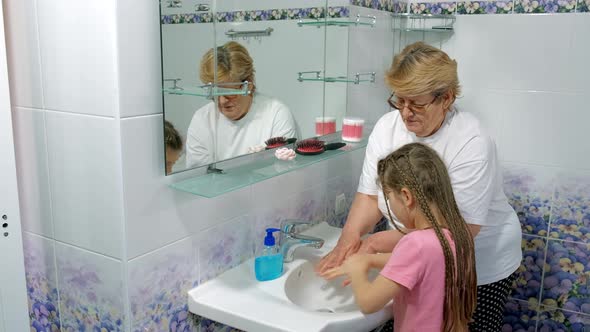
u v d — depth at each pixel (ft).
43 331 4.97
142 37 3.99
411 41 8.14
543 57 7.26
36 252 4.75
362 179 5.73
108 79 3.86
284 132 5.77
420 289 4.22
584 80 7.09
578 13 6.95
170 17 4.12
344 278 5.54
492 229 5.49
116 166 3.98
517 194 7.84
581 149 7.30
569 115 7.27
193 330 4.92
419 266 4.14
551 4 7.07
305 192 6.36
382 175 4.59
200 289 4.85
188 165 4.53
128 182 4.03
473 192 4.89
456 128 5.11
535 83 7.38
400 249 4.24
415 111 4.88
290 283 5.24
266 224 5.69
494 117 7.73
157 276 4.42
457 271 4.23
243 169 5.08
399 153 4.55
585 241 7.59
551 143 7.45
